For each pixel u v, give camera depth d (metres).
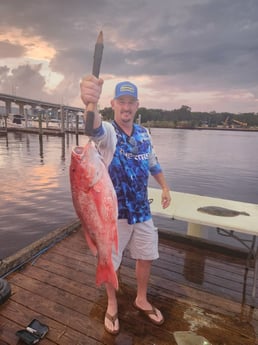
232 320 2.39
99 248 1.51
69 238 3.89
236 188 12.18
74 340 2.10
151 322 2.31
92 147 1.44
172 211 3.00
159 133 75.56
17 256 3.15
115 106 1.97
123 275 3.06
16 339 2.09
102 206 1.45
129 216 2.04
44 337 2.12
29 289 2.71
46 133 37.34
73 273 3.02
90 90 1.39
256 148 33.81
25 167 14.53
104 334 2.16
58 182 11.28
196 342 2.09
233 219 2.76
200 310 2.52
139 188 2.05
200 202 3.38
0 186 10.32
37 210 7.76
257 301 2.67
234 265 3.37
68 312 2.41
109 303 2.23
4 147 23.41
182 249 3.76
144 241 2.16
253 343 2.13
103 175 1.46
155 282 2.96
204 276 3.11
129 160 1.98
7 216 7.23
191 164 18.88
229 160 21.48
